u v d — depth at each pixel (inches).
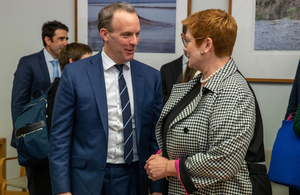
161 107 73.5
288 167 71.3
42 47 123.9
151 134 73.6
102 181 63.9
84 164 64.3
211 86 50.5
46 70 111.2
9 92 127.5
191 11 113.1
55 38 111.7
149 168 54.1
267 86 109.3
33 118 79.4
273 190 105.9
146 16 114.0
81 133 65.4
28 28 124.0
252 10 106.1
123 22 62.9
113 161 66.1
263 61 107.0
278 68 106.2
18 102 108.9
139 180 69.4
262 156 50.9
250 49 107.5
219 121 47.5
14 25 124.6
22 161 78.0
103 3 116.5
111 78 67.6
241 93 48.4
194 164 48.2
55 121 65.1
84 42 119.0
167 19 113.1
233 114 47.0
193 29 51.7
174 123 52.9
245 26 107.0
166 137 54.8
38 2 122.6
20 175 125.4
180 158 53.0
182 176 49.3
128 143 66.2
